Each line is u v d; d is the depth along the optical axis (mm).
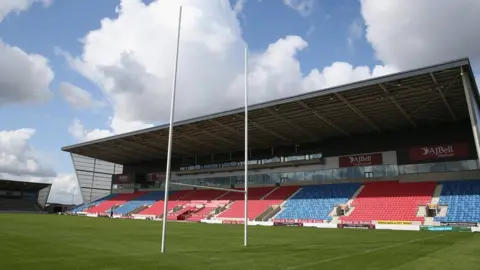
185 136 47500
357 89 28500
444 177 36500
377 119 37094
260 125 40406
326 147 46250
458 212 31000
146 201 62438
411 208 34156
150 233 25062
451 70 24266
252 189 51938
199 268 10148
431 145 37938
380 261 11391
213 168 56625
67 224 33469
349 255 13094
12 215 50031
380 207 36188
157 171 67562
